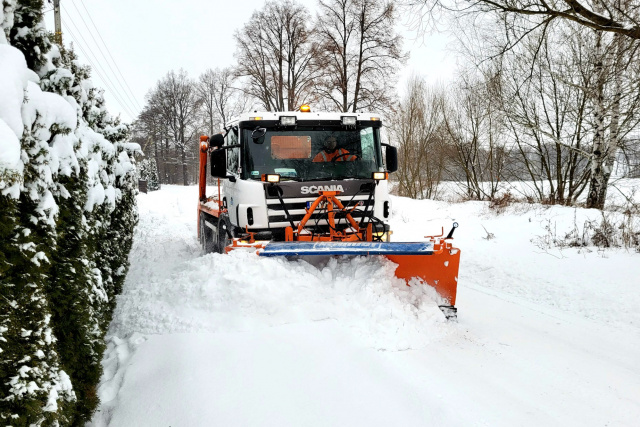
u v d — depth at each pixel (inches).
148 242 415.8
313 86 1109.1
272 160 247.6
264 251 191.2
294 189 242.2
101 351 145.1
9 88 85.7
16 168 78.7
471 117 845.8
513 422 122.0
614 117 518.9
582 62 547.5
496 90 568.1
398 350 165.0
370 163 262.5
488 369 156.1
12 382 80.0
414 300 196.4
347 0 992.2
